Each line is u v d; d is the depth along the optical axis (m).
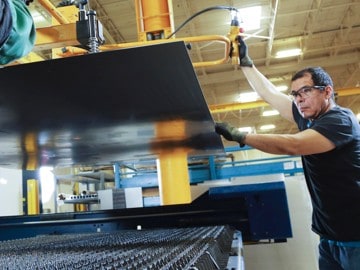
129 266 0.67
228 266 0.75
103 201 3.80
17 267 0.74
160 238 1.17
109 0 4.71
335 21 5.79
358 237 1.23
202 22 5.38
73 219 1.85
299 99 1.29
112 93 0.88
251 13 5.04
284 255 1.80
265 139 1.10
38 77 0.76
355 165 1.20
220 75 6.82
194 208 1.72
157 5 2.14
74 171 5.40
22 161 1.92
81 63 0.69
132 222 1.79
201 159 4.59
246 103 6.05
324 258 1.42
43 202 4.61
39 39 1.14
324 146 1.11
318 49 6.30
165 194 2.38
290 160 4.50
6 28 0.54
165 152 1.94
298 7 5.29
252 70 1.73
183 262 0.68
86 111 1.03
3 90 0.82
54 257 0.88
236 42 1.71
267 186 1.61
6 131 1.19
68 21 1.86
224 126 1.16
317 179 1.29
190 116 1.12
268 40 6.00
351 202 1.23
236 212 1.66
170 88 0.85
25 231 1.87
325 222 1.33
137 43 1.73
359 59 6.54
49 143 1.44
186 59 0.69
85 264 0.74
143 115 1.09
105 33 5.31
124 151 1.79
